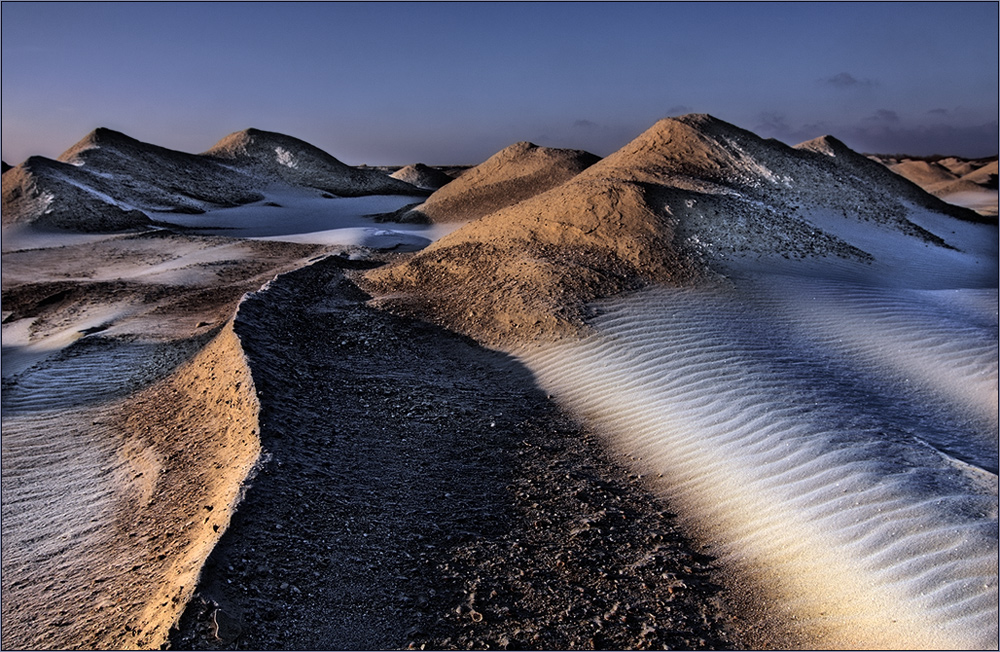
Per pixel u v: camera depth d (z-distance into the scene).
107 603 4.89
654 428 7.44
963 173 72.81
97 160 46.31
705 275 12.41
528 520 5.89
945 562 4.48
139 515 6.32
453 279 13.80
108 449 8.20
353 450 6.97
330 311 12.68
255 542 4.97
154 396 9.72
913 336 9.97
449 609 4.65
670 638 4.37
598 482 6.55
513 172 39.47
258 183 56.03
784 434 6.71
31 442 8.62
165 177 48.84
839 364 8.87
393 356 10.44
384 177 65.19
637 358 9.20
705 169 22.16
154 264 23.20
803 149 29.72
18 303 17.25
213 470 6.67
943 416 7.45
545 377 9.26
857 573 4.62
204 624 4.07
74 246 26.66
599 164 25.20
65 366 11.55
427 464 6.88
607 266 12.70
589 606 4.71
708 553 5.34
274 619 4.30
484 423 7.94
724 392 7.88
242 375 8.16
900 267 16.11
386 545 5.36
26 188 35.72
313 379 8.88
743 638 4.37
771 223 16.48
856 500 5.41
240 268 21.08
